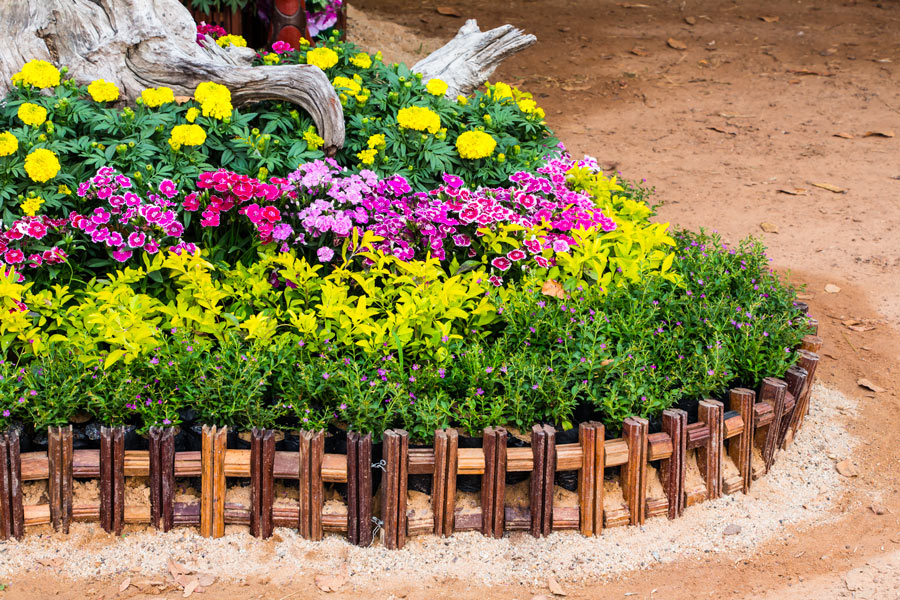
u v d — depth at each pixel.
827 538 3.92
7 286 3.88
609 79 10.59
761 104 9.87
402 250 4.41
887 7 12.89
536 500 3.79
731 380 4.23
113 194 4.30
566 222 4.61
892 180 7.91
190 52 5.47
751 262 4.82
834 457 4.46
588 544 3.82
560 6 13.09
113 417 3.75
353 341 4.13
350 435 3.70
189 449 3.81
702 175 8.09
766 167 8.27
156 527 3.79
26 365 3.95
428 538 3.82
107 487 3.71
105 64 5.27
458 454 3.74
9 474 3.66
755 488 4.20
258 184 4.39
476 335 4.21
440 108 5.44
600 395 3.92
